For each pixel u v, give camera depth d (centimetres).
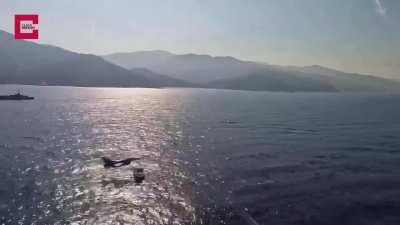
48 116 14425
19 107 18525
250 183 5203
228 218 3962
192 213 4100
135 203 4388
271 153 7406
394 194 4772
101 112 16938
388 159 6944
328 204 4388
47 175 5488
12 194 4591
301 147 8181
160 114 16475
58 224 3769
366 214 4106
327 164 6469
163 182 5225
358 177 5588
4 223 3744
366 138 9731
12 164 6134
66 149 7512
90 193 4703
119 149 7625
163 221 3888
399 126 12719
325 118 15600
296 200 4509
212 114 16825
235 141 8900
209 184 5147
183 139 9100
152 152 7362
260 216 4028
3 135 9300
